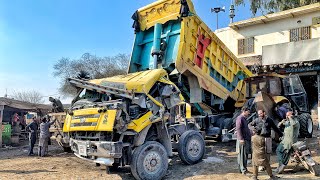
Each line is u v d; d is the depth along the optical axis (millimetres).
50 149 12703
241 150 7070
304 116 11172
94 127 6621
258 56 21562
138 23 9938
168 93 7555
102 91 7102
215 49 10156
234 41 23891
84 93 8055
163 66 9078
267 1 22891
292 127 6945
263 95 9211
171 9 9133
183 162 8008
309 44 17688
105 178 7000
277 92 10438
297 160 7027
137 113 6863
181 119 8273
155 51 9102
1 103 15117
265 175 6863
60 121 10922
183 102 7945
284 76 10977
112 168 7930
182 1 8727
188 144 7922
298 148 6812
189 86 9625
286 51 18375
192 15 8883
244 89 11656
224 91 10695
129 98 6652
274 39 22016
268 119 6488
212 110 10742
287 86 10953
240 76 11617
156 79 7344
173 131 7895
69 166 8609
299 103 11344
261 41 22609
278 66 18594
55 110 11648
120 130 6445
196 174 7094
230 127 10242
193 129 8586
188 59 8945
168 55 9156
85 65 34500
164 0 9219
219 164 7988
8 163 9484
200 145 8195
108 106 6625
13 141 15773
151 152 6680
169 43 9242
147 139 7172
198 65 9414
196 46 9234
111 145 6293
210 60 9922
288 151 6938
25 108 19266
